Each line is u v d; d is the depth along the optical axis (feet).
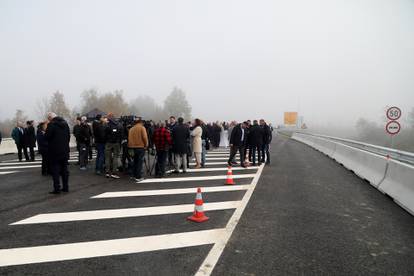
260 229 16.78
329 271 12.16
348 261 13.10
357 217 19.52
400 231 17.04
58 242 14.57
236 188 27.37
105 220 18.01
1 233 15.71
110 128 31.91
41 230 16.20
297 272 11.99
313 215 19.65
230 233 16.07
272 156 56.08
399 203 22.41
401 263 13.05
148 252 13.60
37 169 37.60
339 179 33.14
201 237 15.46
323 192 26.50
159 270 11.93
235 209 20.61
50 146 24.12
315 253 13.83
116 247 14.08
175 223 17.57
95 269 11.95
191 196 24.17
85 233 15.81
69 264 12.35
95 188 26.96
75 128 38.14
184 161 36.27
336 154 51.55
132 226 16.98
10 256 13.01
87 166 40.27
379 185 27.61
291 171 38.06
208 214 19.36
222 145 79.82
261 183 29.84
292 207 21.42
